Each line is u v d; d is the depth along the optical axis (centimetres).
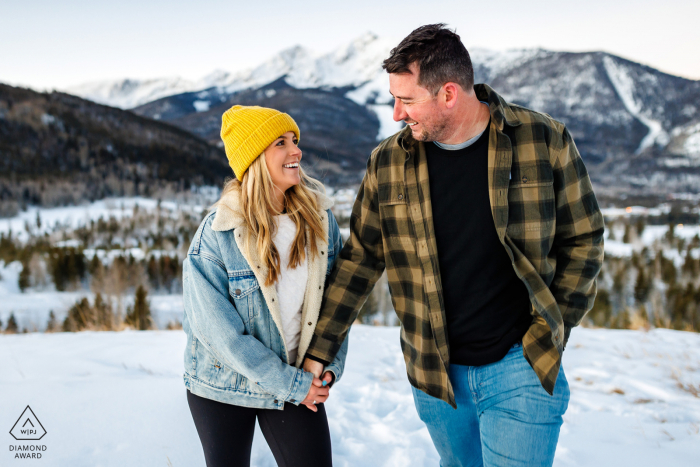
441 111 143
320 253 169
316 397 153
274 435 154
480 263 155
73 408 235
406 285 170
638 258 5312
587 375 385
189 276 150
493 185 149
